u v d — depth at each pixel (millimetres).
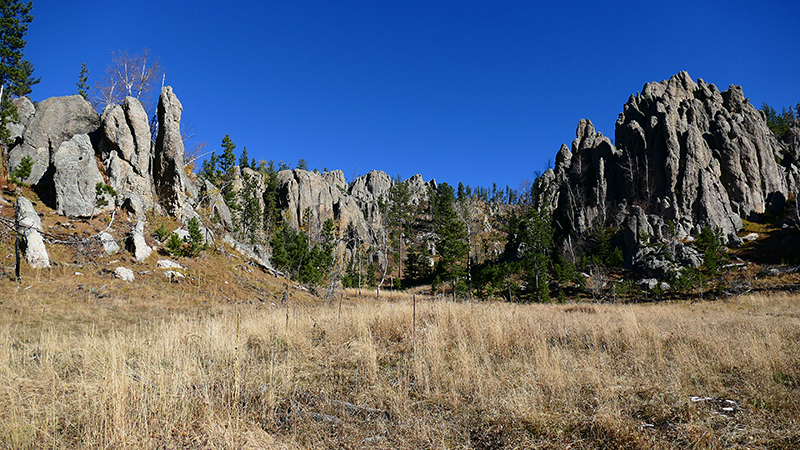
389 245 86312
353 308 12656
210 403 4383
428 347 7242
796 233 44750
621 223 57906
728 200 53562
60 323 12805
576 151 77250
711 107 64438
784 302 24375
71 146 27547
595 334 8305
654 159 59250
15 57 32344
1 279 17391
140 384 4867
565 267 46188
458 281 41469
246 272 30891
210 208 38594
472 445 3969
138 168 30500
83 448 3623
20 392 4906
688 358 6418
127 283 21141
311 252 42500
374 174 130500
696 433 3707
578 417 4336
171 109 32188
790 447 3484
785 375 5582
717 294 34875
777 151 64562
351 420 4566
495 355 7500
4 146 29391
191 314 16734
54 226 23734
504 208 110188
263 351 7773
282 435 4156
